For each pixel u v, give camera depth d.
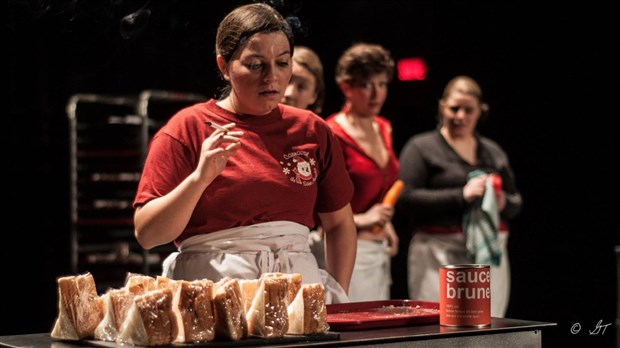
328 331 1.53
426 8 5.14
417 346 1.49
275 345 1.38
